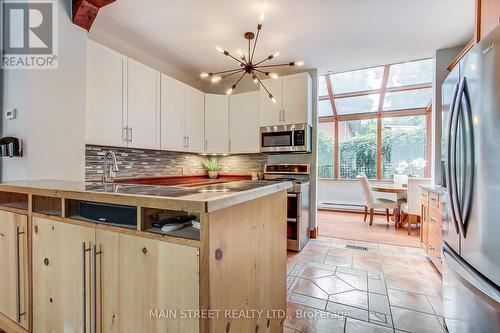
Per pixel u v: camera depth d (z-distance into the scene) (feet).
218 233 3.11
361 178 14.71
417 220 14.17
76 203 4.19
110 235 3.53
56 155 6.21
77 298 3.82
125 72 8.36
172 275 3.08
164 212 3.80
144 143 9.04
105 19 8.13
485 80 3.93
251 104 12.46
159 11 7.68
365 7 7.40
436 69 10.10
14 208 4.75
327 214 17.87
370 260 9.48
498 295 3.57
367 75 15.02
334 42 9.52
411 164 17.75
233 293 3.47
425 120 17.28
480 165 4.08
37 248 4.31
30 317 4.41
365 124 19.02
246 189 4.05
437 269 8.46
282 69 12.15
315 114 12.18
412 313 6.14
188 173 12.83
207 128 12.50
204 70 12.44
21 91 5.88
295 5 7.32
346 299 6.79
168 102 10.19
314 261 9.39
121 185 4.77
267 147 11.87
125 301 3.41
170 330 3.09
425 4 7.23
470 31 8.64
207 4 7.33
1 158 6.44
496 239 3.69
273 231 4.97
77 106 6.63
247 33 8.92
